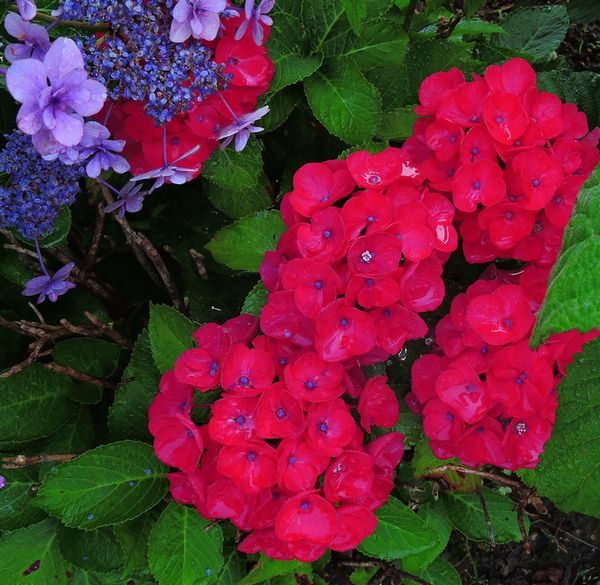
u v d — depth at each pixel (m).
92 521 0.86
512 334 0.78
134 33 0.77
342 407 0.77
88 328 0.99
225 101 0.83
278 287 0.80
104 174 0.93
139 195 0.88
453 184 0.79
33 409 0.93
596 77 1.03
